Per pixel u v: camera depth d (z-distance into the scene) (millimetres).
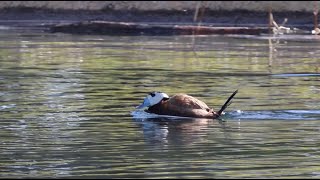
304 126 51875
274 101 61406
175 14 159250
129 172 40500
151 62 89062
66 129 50875
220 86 69625
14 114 55781
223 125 52281
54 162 42469
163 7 160750
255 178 39531
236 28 129375
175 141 47531
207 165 41875
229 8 157500
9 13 159000
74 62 88625
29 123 52656
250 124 52625
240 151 45094
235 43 113750
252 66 85188
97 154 44250
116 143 47000
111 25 129375
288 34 128750
